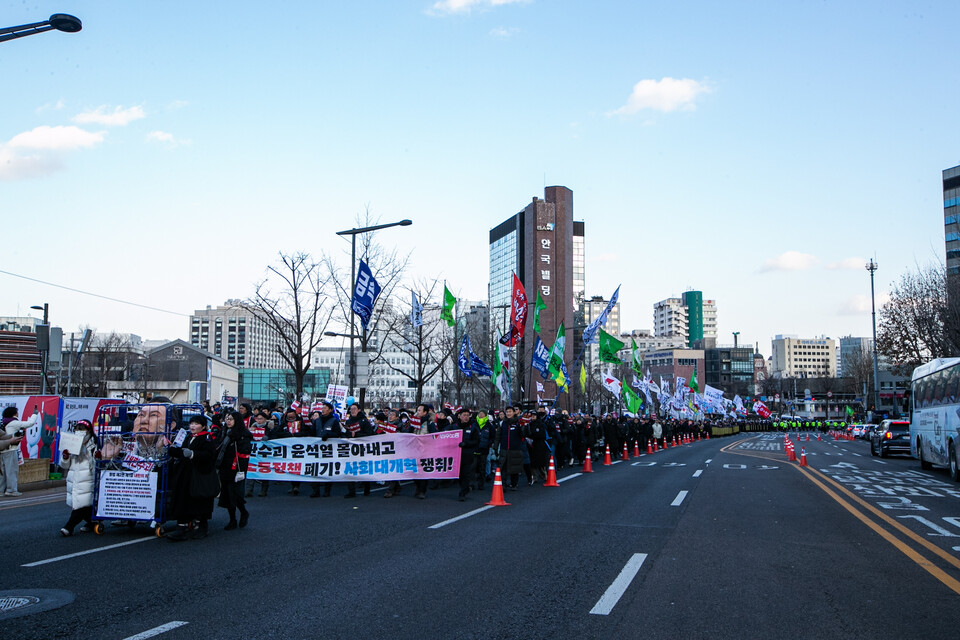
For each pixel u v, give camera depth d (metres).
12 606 7.07
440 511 13.97
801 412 152.50
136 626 6.41
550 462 19.23
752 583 8.05
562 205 116.31
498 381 29.30
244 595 7.48
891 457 36.41
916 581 8.20
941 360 24.45
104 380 57.53
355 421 17.12
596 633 6.23
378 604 7.13
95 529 11.33
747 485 19.34
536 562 9.11
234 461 11.73
